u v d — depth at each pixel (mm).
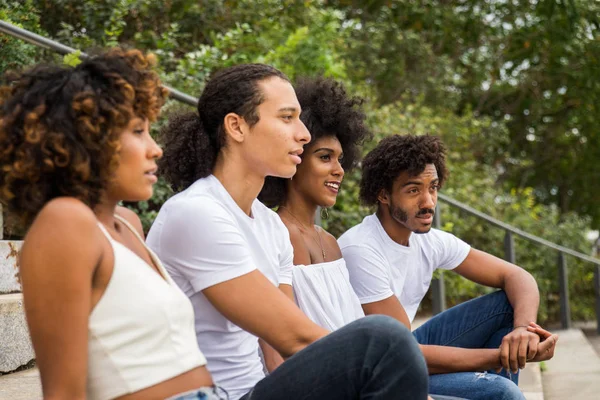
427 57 11242
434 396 2611
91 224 1572
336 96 2811
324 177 2783
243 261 2080
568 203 14594
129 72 1724
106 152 1652
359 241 3033
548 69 13055
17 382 3207
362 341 1829
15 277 3861
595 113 13445
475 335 3156
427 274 3232
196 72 6293
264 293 2062
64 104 1623
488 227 8398
